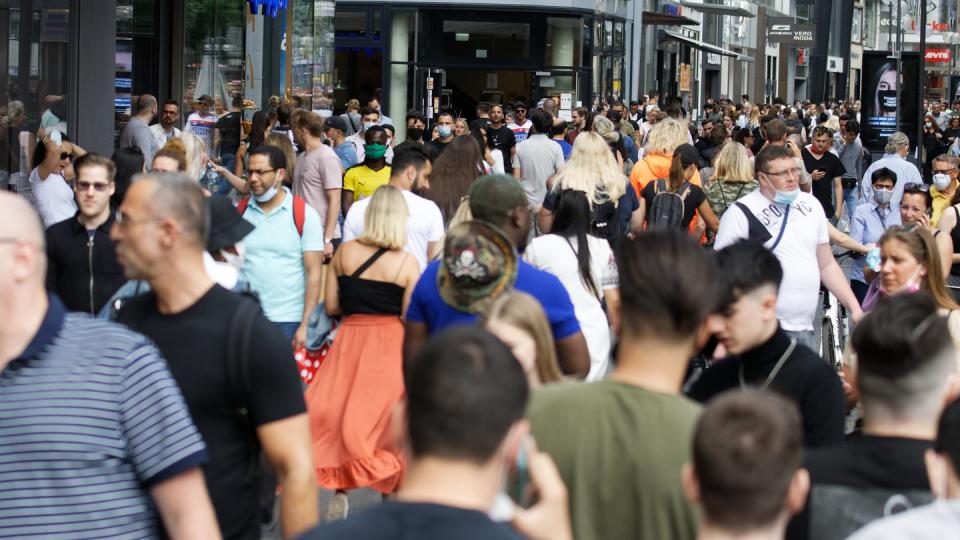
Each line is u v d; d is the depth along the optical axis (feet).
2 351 18.06
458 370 14.01
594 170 49.62
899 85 124.06
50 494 17.93
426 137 165.89
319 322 39.45
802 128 130.93
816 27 313.53
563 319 29.76
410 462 14.08
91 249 36.42
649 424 19.03
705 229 63.41
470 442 13.84
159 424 18.34
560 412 19.35
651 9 242.37
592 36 175.22
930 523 15.66
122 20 86.07
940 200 61.16
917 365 19.39
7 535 17.92
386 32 169.58
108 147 73.61
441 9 169.17
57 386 17.99
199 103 95.81
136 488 18.51
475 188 31.32
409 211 43.37
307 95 124.88
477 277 29.55
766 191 39.88
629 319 19.48
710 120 114.83
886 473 19.36
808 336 39.96
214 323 21.34
